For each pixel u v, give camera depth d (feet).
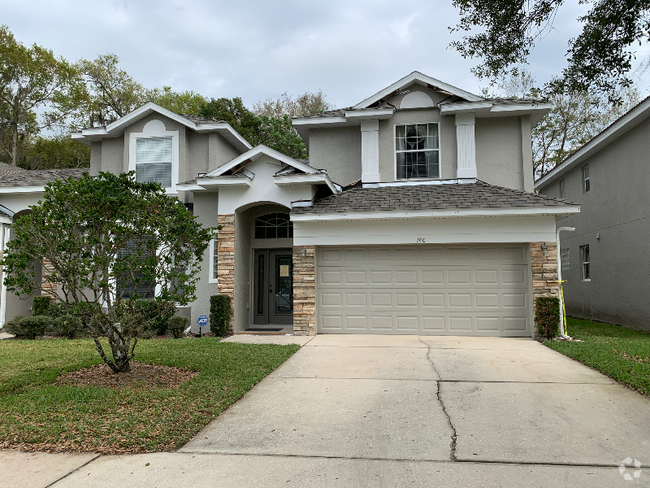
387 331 38.81
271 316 46.42
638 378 22.88
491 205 35.96
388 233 38.37
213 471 14.19
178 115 47.37
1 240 45.93
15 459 15.02
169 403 20.26
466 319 37.91
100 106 123.34
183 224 23.70
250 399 21.45
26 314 48.06
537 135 91.35
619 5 26.89
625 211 46.47
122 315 26.16
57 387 22.66
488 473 13.89
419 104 44.34
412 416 18.92
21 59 107.14
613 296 48.96
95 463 14.74
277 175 39.68
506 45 29.73
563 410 19.34
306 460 14.96
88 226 22.30
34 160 114.62
